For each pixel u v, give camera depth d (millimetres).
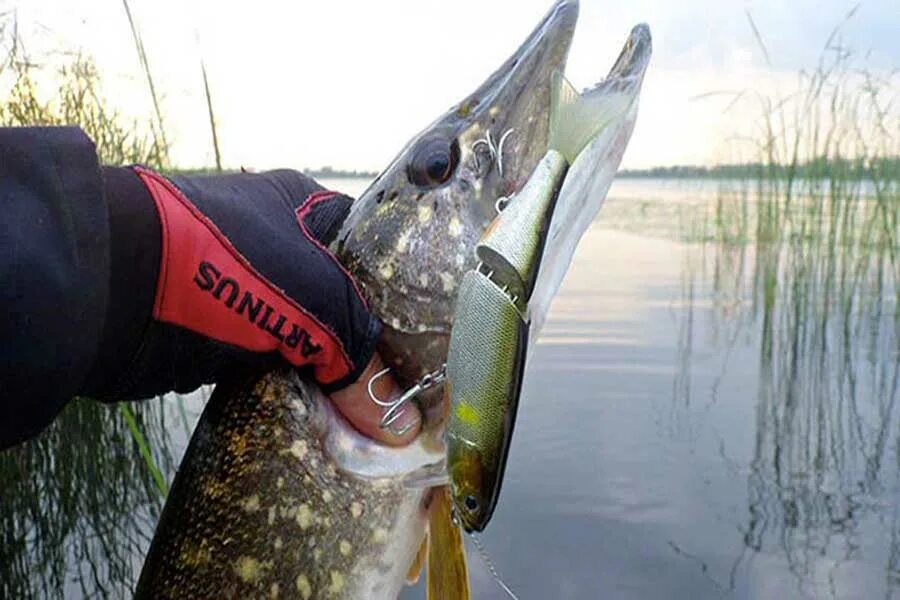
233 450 341
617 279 1984
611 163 338
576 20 390
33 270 240
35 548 861
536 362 1234
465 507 295
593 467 864
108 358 278
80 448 936
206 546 340
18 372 241
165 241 278
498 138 369
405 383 353
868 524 761
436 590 365
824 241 1475
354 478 347
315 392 340
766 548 716
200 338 293
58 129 259
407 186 359
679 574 678
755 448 920
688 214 2711
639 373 1176
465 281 293
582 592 652
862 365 1271
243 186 319
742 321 1534
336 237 357
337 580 349
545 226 292
